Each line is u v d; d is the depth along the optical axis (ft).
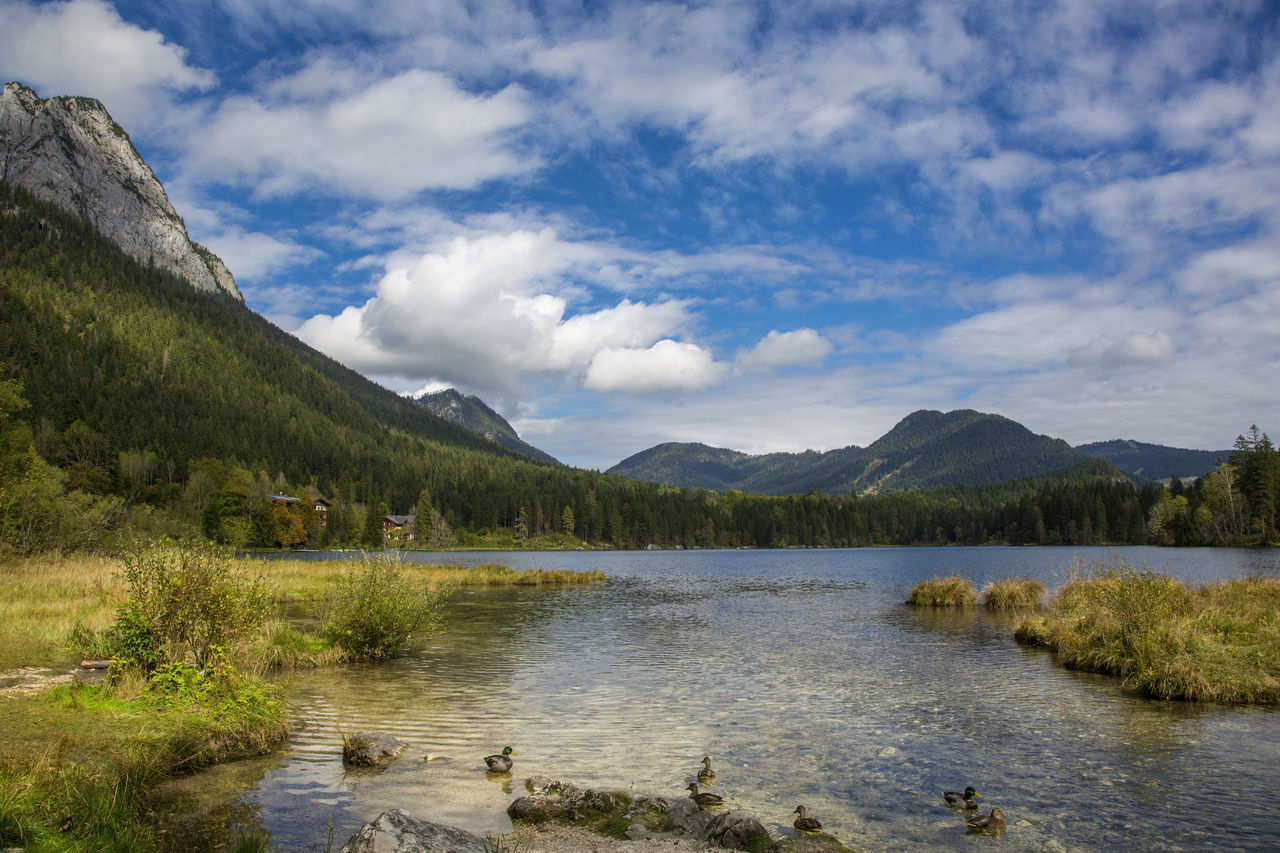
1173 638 61.82
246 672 54.13
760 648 82.89
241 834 28.45
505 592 164.45
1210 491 363.35
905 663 73.20
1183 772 39.45
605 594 160.76
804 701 56.44
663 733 47.09
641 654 78.43
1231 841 30.35
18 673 49.98
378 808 32.27
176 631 49.34
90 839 25.02
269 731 42.83
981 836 30.81
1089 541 501.97
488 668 69.10
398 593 76.13
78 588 89.81
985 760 41.81
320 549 419.13
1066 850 29.50
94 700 42.27
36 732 35.94
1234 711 53.11
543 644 85.10
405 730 46.44
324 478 584.40
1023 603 121.90
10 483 127.34
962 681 64.08
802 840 28.81
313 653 70.18
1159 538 407.44
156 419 478.59
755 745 44.75
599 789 33.99
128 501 288.10
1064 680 64.49
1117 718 51.21
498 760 38.60
